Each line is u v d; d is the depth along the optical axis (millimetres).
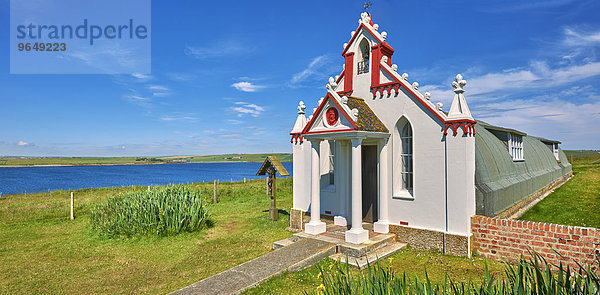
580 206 15484
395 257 10094
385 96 11883
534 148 20891
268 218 16938
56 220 17047
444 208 10367
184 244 12164
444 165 10367
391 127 11680
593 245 7984
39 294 8117
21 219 17266
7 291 8289
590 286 3945
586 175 28391
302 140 14156
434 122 10609
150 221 13234
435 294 4484
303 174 14141
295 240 11609
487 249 9664
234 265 9852
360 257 9844
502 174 13086
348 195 13008
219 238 13078
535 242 8852
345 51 13250
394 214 11570
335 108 11164
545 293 3979
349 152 13023
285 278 8492
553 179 22438
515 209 13852
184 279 8906
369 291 4543
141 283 8711
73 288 8461
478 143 12000
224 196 25578
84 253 11289
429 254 10242
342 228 12430
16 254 11297
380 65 12086
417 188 11000
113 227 13406
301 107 14250
